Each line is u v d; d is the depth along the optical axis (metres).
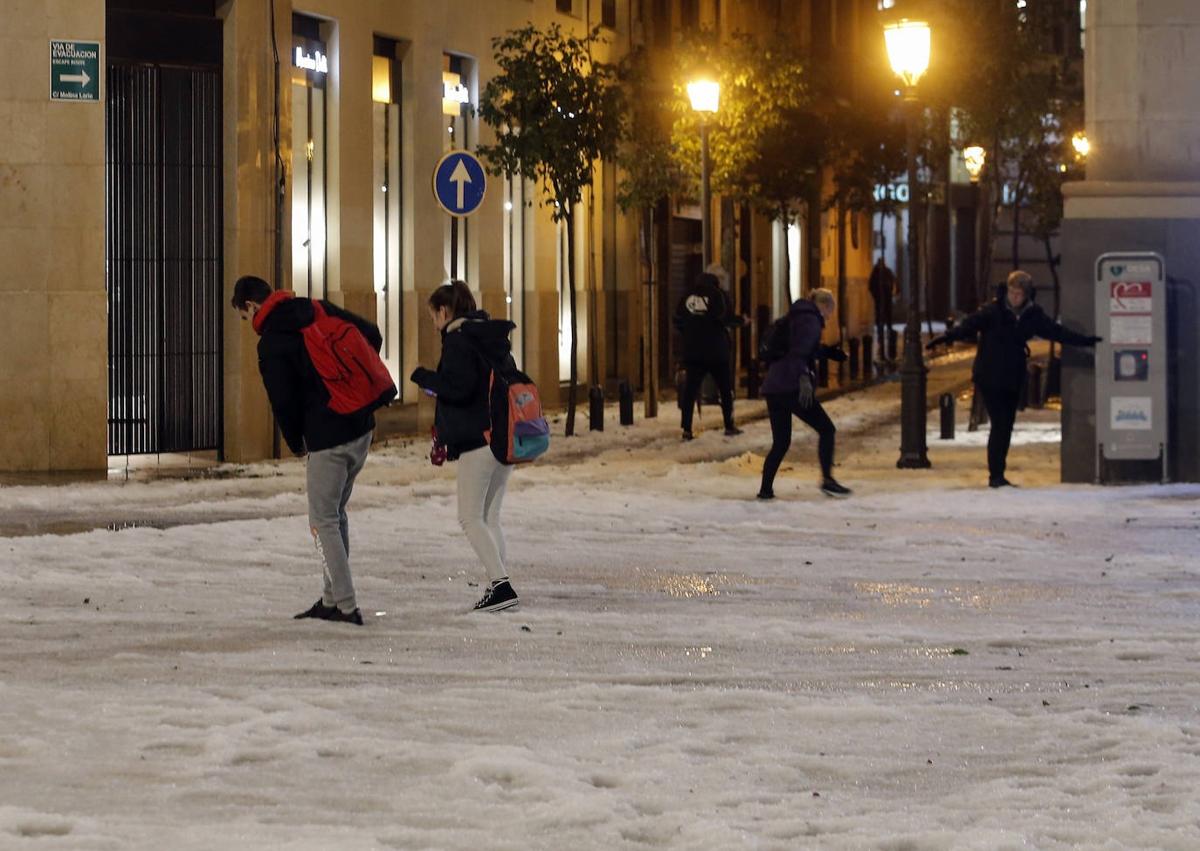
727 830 11.66
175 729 14.57
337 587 20.22
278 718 14.89
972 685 16.78
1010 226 137.50
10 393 36.97
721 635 19.44
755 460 40.47
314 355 20.12
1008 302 34.94
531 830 11.80
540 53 47.72
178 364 39.28
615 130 48.41
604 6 66.06
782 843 11.48
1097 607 21.73
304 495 32.72
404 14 48.50
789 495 33.56
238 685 16.59
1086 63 36.44
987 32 84.44
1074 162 90.12
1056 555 26.22
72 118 36.97
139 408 38.84
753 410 57.25
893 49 41.50
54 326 36.97
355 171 45.97
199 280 39.50
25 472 36.88
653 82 60.34
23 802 12.35
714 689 16.41
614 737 14.45
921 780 13.34
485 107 48.31
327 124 45.22
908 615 21.09
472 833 11.64
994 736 14.67
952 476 37.25
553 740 14.41
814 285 99.06
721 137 61.31
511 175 48.16
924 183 91.00
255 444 40.28
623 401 50.78
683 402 46.47
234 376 39.81
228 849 11.06
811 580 23.86
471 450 21.22
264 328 20.25
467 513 21.22
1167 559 25.70
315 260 44.69
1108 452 35.38
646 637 19.36
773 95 62.12
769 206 73.19
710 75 53.12
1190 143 36.00
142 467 38.16
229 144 39.56
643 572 24.45
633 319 68.12
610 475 36.97
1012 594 22.73
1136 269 35.16
